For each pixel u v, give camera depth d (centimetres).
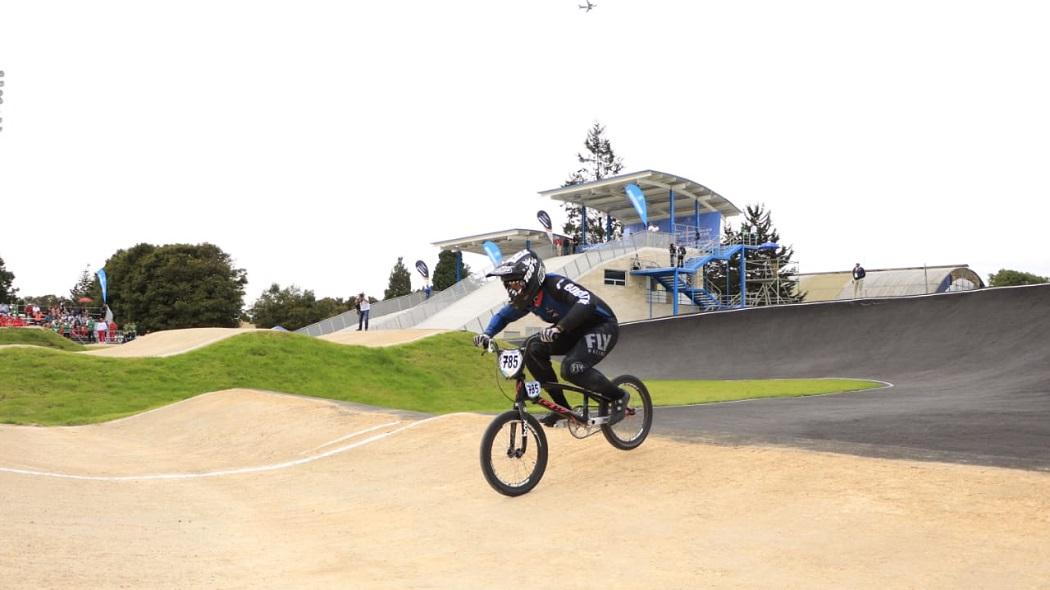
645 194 5947
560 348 591
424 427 949
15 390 1969
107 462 980
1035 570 321
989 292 2680
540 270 575
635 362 3244
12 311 5191
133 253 6850
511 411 589
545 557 417
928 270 5300
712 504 489
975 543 359
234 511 616
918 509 416
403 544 472
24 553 415
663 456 622
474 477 667
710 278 6888
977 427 812
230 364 2394
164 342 3009
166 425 1432
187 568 411
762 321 3300
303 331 5147
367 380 2523
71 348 3681
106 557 425
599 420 601
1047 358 1969
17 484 696
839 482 484
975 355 2272
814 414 1078
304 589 368
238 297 6906
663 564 384
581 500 548
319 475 791
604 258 5169
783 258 7294
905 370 2327
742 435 696
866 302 3052
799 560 369
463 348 3031
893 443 696
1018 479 437
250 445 1102
